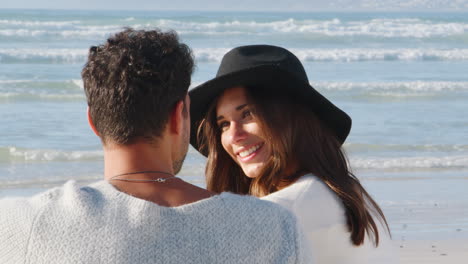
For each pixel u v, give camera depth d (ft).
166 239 5.15
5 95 62.18
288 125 8.81
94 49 5.85
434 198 31.63
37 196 5.57
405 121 54.90
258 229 5.42
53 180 34.47
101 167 37.60
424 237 25.80
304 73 9.29
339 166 9.01
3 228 5.20
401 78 90.58
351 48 136.46
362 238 8.25
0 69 86.89
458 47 141.38
